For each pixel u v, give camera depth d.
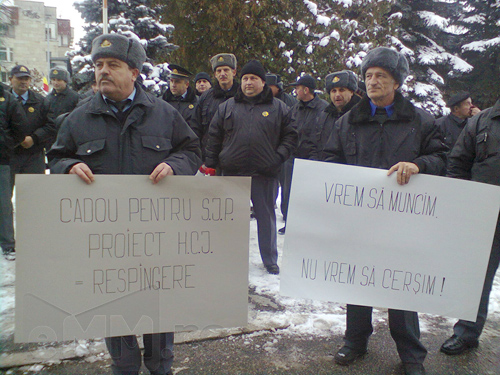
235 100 3.83
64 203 1.79
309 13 15.04
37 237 1.76
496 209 2.17
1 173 4.08
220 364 2.54
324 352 2.70
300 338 2.87
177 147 2.12
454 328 2.85
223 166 3.86
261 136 3.73
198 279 1.96
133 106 1.93
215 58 4.89
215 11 13.52
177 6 14.04
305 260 2.22
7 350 2.63
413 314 2.38
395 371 2.51
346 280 2.22
